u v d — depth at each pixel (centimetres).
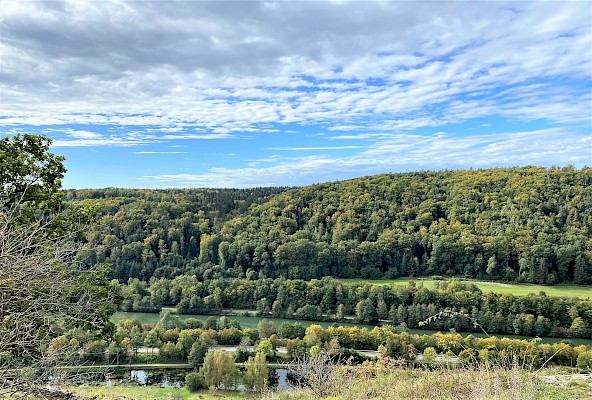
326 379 855
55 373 501
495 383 557
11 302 469
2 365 466
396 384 730
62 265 536
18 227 526
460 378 666
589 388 644
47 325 512
